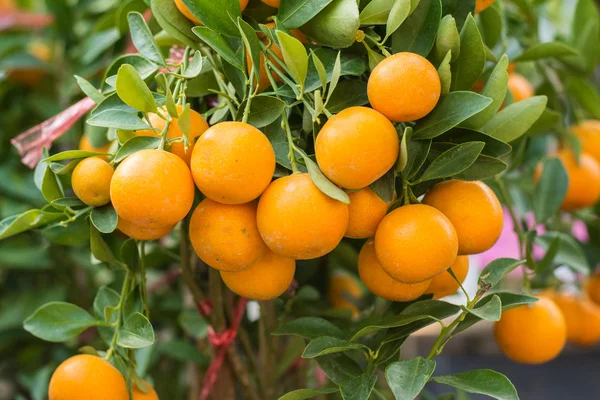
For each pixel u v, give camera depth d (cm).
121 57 58
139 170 51
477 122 55
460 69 56
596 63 73
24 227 58
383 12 55
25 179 83
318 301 68
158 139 54
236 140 51
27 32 100
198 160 51
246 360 71
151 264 71
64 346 83
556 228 78
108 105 55
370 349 57
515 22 76
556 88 76
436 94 52
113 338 58
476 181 57
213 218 53
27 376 80
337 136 51
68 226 60
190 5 55
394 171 54
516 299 57
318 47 56
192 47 58
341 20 54
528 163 77
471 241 55
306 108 56
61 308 59
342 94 56
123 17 66
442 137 56
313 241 51
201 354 70
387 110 52
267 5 58
